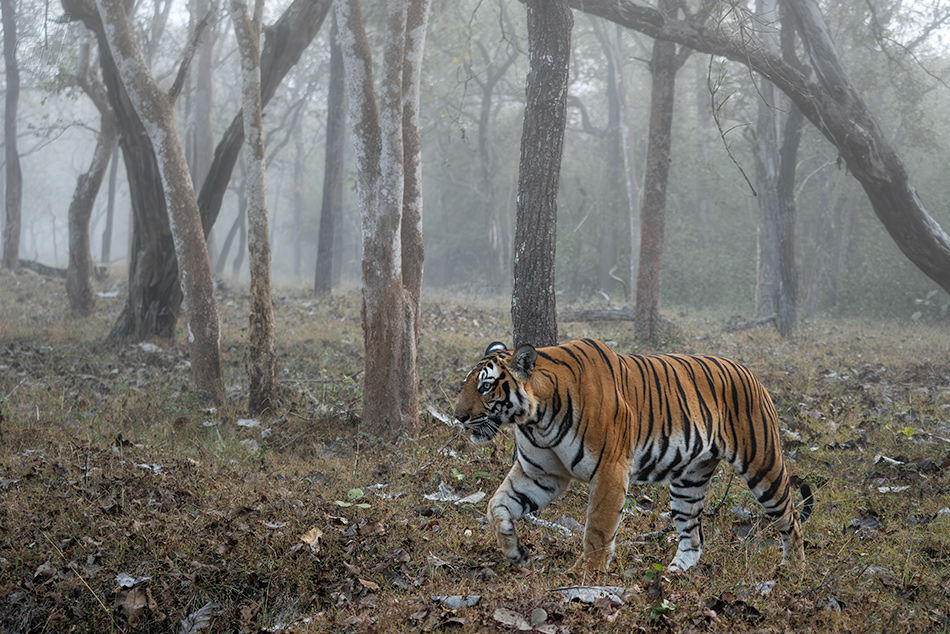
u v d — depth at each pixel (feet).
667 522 18.33
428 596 13.73
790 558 15.51
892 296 74.64
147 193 42.14
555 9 23.45
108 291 64.75
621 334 50.78
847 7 60.23
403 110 27.30
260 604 14.93
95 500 18.25
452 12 67.62
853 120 40.65
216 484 19.81
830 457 23.70
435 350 40.63
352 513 18.26
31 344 39.24
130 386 32.76
